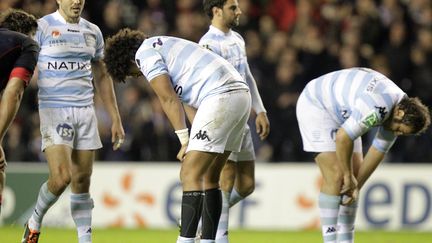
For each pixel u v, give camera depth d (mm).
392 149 47906
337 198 26578
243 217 44188
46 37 26969
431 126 47250
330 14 53062
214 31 28344
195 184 22656
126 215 44500
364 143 46125
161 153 47312
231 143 23609
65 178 26234
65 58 26969
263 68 49188
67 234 39281
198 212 22672
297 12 54531
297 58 50031
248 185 28859
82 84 27203
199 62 23250
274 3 54750
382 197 43875
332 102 26578
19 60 22219
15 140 47281
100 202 44625
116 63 24312
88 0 51969
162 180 44531
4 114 21719
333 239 26562
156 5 53156
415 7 53750
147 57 23406
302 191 44312
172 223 44281
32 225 27141
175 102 23031
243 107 23219
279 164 44531
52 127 26641
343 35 51844
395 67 49562
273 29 52562
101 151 47094
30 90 47969
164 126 47562
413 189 43938
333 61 49594
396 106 24969
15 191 44375
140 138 47156
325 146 26734
